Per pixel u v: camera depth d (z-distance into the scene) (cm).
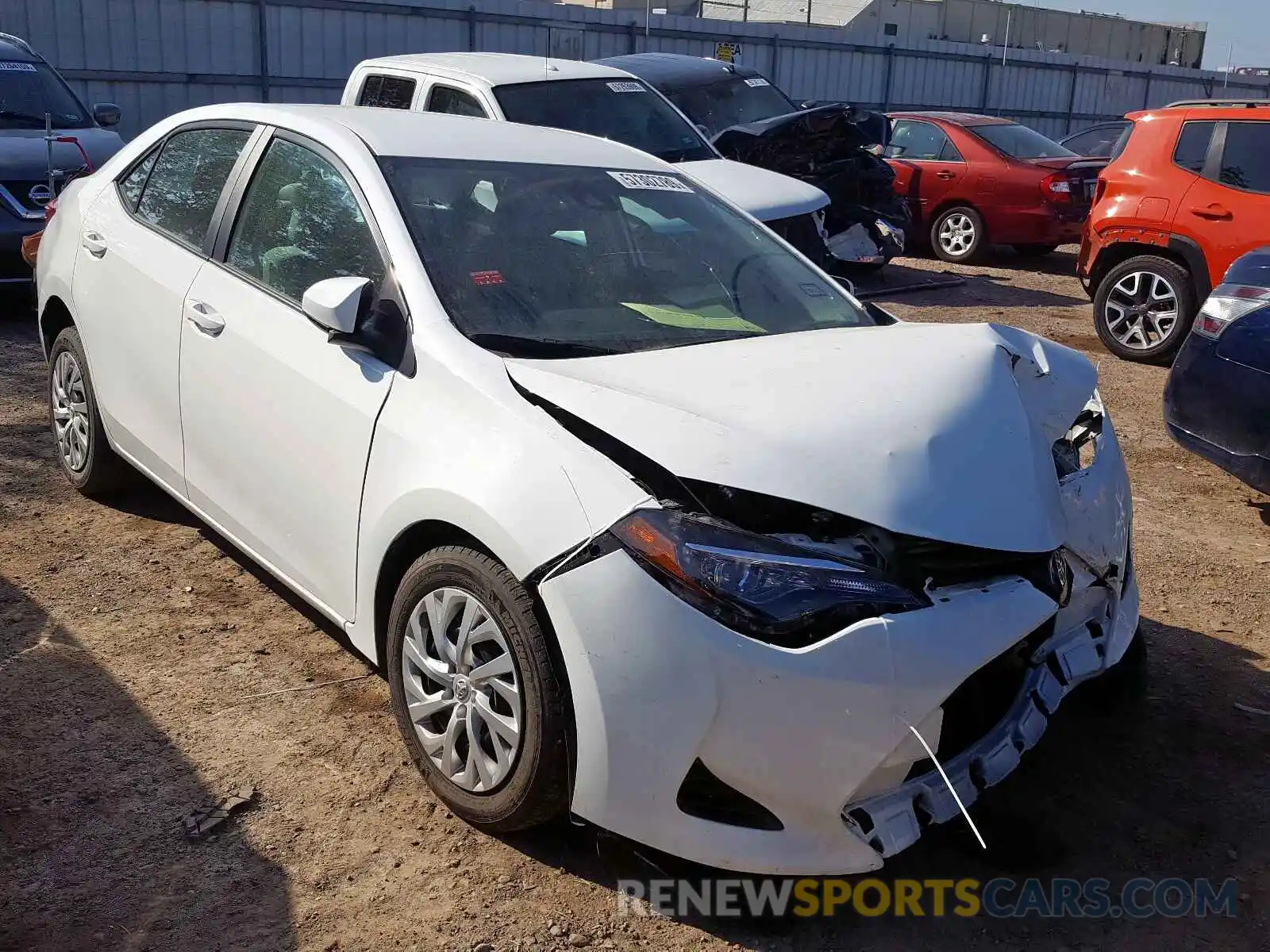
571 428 282
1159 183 868
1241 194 824
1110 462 338
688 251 391
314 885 282
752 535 260
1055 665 297
